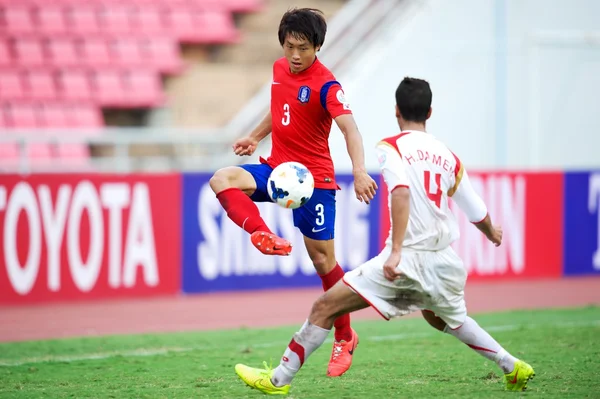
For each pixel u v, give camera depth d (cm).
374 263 1717
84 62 5838
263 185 2047
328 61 5306
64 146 5319
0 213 3625
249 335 3016
